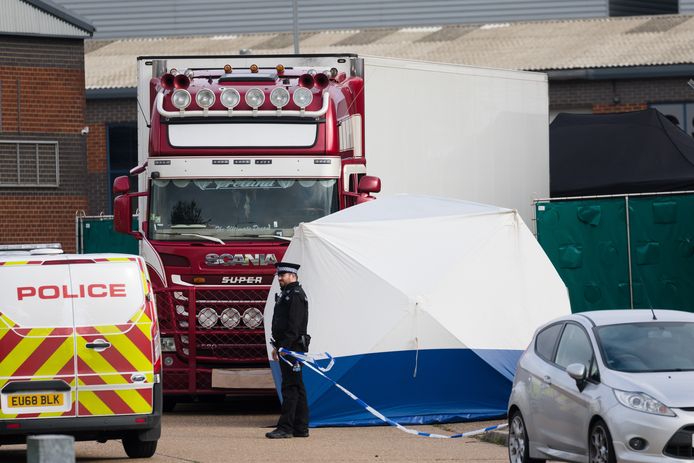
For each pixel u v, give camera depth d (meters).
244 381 40.56
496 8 143.25
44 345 29.98
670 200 48.19
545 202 49.81
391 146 48.47
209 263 40.91
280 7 147.25
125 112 112.00
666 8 144.00
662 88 106.31
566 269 49.47
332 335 38.69
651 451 24.72
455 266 39.19
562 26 121.62
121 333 30.44
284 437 35.28
